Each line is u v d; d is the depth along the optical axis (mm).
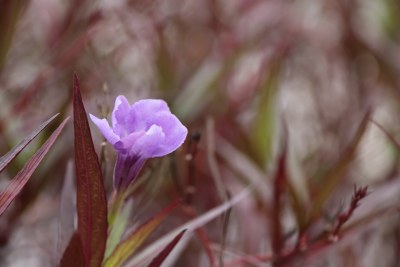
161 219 615
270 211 786
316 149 998
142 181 696
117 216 608
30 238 905
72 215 645
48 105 930
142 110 587
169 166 789
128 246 612
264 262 765
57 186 871
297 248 749
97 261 595
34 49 1019
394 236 989
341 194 918
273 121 835
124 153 592
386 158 1031
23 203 801
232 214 881
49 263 875
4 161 583
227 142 876
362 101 1079
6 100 881
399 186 820
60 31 944
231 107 983
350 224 771
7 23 831
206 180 897
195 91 924
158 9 1042
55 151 799
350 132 984
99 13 906
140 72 1053
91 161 582
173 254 695
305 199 769
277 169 758
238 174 856
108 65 998
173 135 585
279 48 1046
